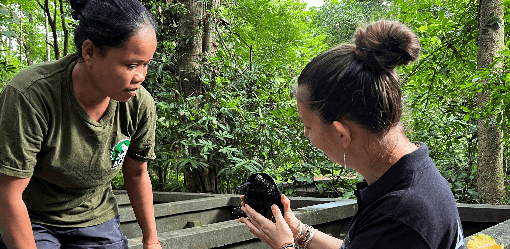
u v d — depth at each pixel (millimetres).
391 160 951
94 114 1489
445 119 5699
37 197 1555
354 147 974
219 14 5672
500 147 4855
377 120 916
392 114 918
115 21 1229
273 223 1247
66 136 1444
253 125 5102
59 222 1607
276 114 5129
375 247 862
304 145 5168
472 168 5582
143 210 1830
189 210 3842
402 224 846
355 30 996
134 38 1252
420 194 872
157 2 5527
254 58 6844
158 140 5324
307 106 1010
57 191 1570
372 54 903
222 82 5469
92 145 1501
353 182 5121
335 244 1356
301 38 12992
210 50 5762
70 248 1667
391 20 967
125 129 1597
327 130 997
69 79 1411
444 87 5652
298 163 5383
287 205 1354
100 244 1712
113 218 1813
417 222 842
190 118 4836
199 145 4984
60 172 1498
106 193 1805
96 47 1273
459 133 5996
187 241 2363
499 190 4824
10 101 1324
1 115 1322
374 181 991
